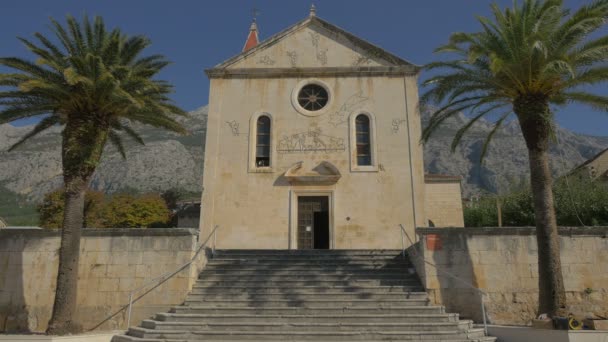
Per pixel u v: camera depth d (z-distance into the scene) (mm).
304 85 23984
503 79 14969
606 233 16156
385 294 14656
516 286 15555
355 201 22047
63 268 14344
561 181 26031
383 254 17812
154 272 15906
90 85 14477
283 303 14031
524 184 29922
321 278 15781
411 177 22234
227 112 23609
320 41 24562
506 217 27656
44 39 15594
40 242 17031
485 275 15625
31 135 17000
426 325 12383
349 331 12273
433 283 15430
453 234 15992
